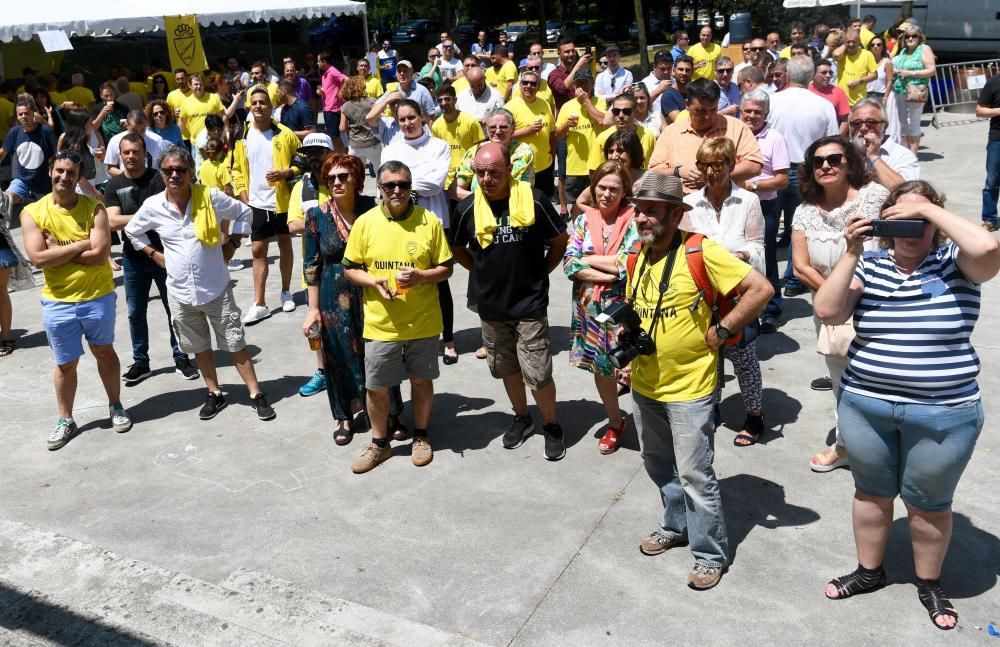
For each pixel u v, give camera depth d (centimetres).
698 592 383
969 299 323
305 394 625
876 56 1270
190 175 557
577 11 5197
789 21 3025
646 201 354
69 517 475
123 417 582
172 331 668
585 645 354
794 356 643
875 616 360
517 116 880
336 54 3366
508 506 463
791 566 398
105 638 374
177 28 1387
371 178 1352
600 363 483
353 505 473
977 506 438
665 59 1034
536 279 489
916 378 325
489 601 385
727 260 355
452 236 509
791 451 505
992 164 909
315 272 526
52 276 543
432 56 1825
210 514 471
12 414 617
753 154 583
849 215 436
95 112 1386
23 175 984
